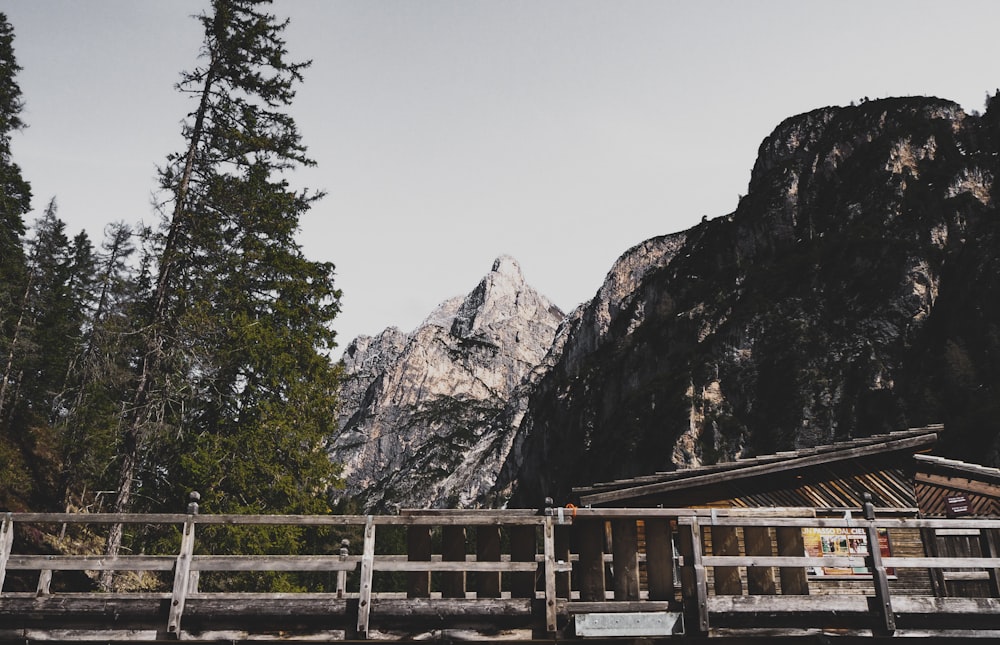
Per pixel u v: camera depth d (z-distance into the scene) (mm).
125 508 24312
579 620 9617
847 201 148000
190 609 9602
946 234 124875
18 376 47906
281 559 10055
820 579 15016
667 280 184875
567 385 191625
